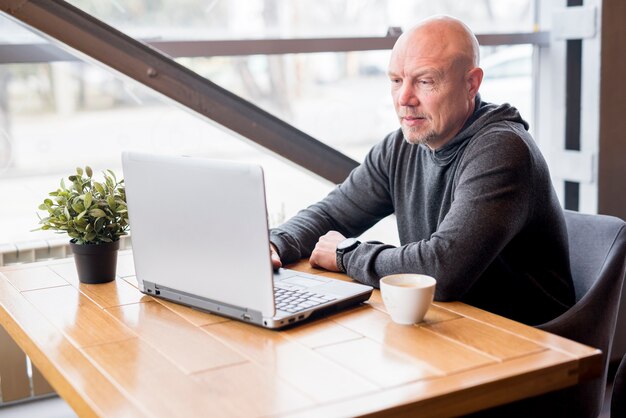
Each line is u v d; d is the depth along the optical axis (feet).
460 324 5.21
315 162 9.37
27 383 8.86
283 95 10.49
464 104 6.59
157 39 9.32
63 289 6.24
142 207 5.74
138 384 4.35
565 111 10.85
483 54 10.81
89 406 4.12
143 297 5.97
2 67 9.38
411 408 4.06
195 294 5.56
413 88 6.53
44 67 9.58
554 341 4.87
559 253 6.68
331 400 4.08
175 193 5.41
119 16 9.22
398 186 7.29
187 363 4.64
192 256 5.47
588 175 10.58
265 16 9.86
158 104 10.23
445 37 6.45
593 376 4.66
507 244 6.46
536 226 6.48
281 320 5.09
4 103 9.59
